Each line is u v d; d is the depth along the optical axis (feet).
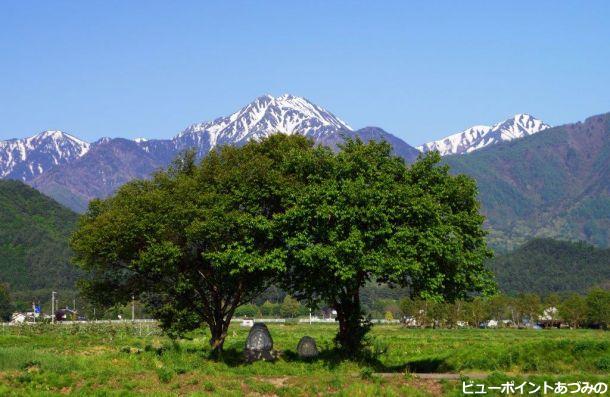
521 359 132.67
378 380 114.42
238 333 307.99
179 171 159.84
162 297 160.15
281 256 138.10
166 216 141.49
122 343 210.59
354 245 130.21
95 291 157.38
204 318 157.38
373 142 152.05
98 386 114.32
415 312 495.82
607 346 130.41
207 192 144.87
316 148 148.46
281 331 345.31
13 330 273.75
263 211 148.15
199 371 127.13
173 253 140.36
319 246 132.67
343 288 151.43
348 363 140.05
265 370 131.64
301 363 139.33
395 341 259.39
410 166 151.94
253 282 155.02
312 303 149.18
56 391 112.06
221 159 153.69
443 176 148.97
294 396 109.50
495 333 390.42
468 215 147.02
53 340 222.28
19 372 121.08
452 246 136.26
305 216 136.46
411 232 134.31
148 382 116.06
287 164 147.54
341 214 133.28
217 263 139.13
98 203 158.20
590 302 510.58
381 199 135.44
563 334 380.37
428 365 146.82
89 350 173.47
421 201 136.15
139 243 147.43
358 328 150.41
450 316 490.08
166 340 221.66
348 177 141.69
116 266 153.17
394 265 130.62
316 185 138.82
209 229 138.10
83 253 150.00
